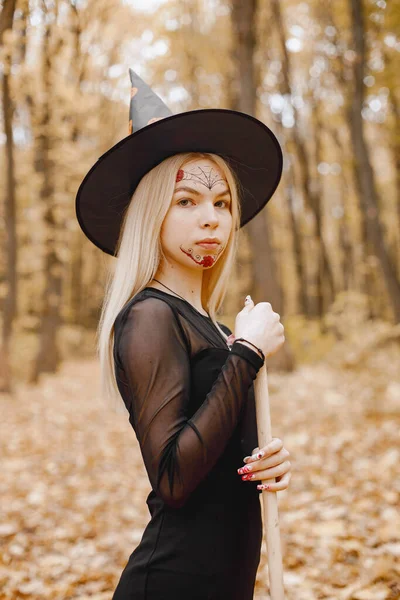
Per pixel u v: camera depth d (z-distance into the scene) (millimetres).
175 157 1523
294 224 20203
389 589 3137
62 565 3760
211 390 1311
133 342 1340
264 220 11242
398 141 16422
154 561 1367
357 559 3588
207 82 15680
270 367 11141
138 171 1575
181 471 1231
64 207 12125
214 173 1521
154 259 1492
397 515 4160
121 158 1521
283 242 24375
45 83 8195
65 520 4633
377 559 3525
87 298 27219
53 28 6848
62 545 4137
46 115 9352
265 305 1427
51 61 7699
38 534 4336
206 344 1432
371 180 12820
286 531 4117
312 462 5766
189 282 1583
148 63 14930
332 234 27531
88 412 9469
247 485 1466
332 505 4531
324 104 19750
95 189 1610
